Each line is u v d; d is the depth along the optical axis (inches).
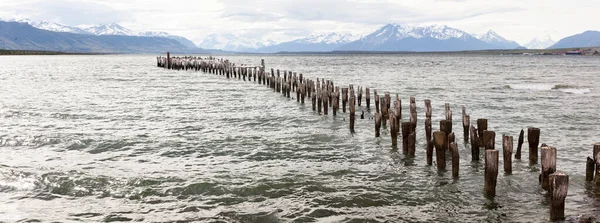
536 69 3417.8
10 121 1041.5
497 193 536.4
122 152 756.6
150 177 611.5
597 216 458.9
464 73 2901.1
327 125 991.0
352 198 530.9
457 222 462.3
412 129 770.8
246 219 474.3
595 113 1147.9
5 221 468.1
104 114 1154.0
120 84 2034.9
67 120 1061.1
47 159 708.7
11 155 732.0
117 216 483.5
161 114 1158.3
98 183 585.6
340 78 2447.1
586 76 2529.5
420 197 531.8
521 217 470.0
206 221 469.7
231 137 874.1
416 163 669.3
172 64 3356.3
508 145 594.6
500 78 2393.0
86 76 2618.1
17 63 4832.7
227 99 1455.5
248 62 5693.9
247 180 599.2
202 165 676.7
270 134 903.1
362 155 726.5
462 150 737.6
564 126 982.4
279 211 494.6
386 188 564.1
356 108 1249.4
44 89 1803.6
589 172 560.1
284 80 1514.5
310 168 658.2
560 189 439.2
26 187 569.9
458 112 1186.0
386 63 5103.3
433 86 1915.6
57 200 529.3
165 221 470.3
